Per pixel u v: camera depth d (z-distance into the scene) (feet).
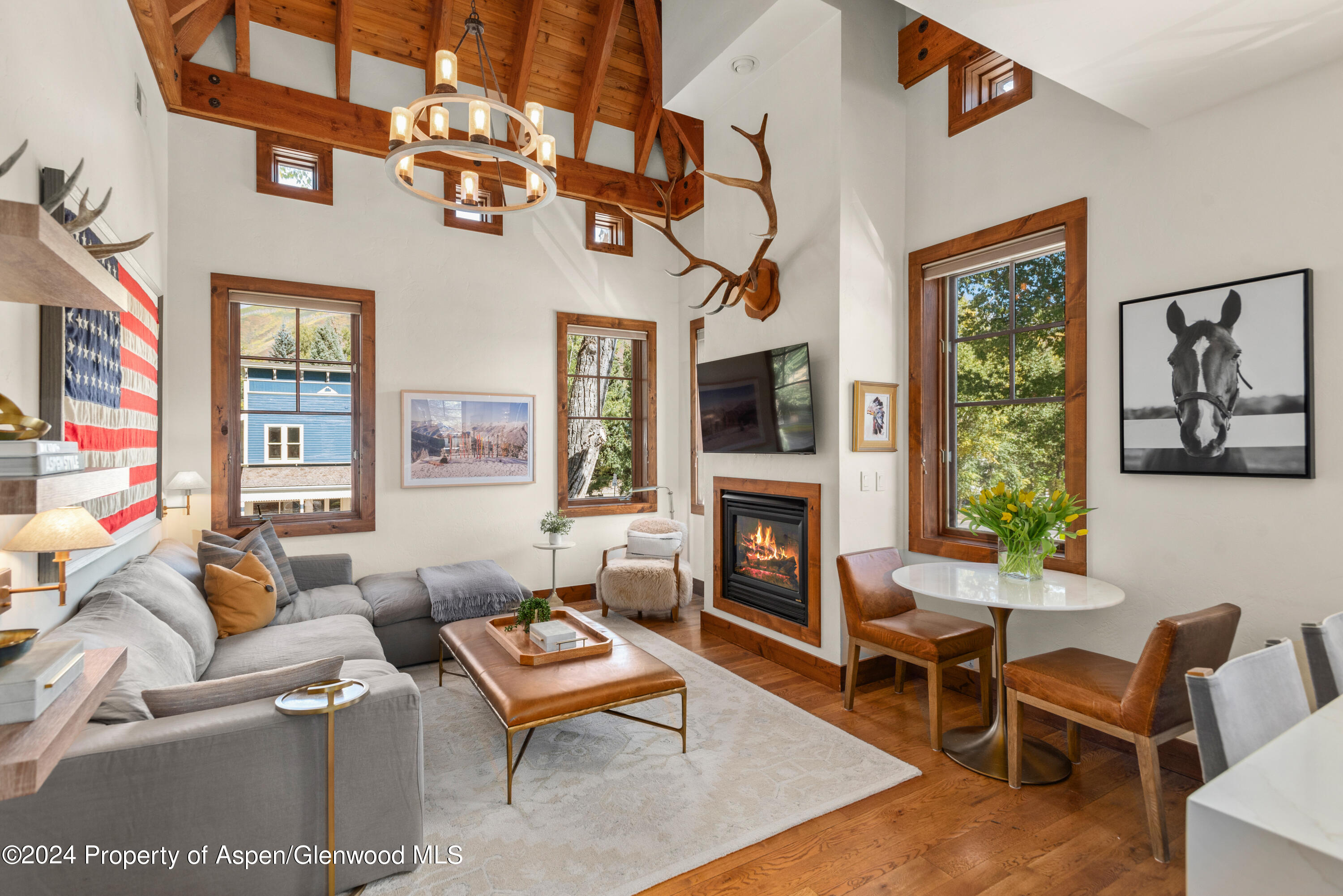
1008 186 11.06
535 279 17.98
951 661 9.59
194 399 13.84
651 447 19.93
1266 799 2.54
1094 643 9.86
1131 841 7.20
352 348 15.87
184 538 13.73
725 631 14.83
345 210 15.51
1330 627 5.32
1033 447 11.17
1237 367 8.21
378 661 7.31
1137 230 9.37
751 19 12.16
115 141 9.18
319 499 15.48
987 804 7.94
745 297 13.37
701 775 8.54
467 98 7.76
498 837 7.15
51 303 4.42
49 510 3.33
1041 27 6.87
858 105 12.12
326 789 5.94
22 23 6.13
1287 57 7.41
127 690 5.75
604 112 18.84
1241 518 8.30
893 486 12.68
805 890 6.39
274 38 14.66
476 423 17.03
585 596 18.80
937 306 12.67
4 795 2.97
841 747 9.36
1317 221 7.67
